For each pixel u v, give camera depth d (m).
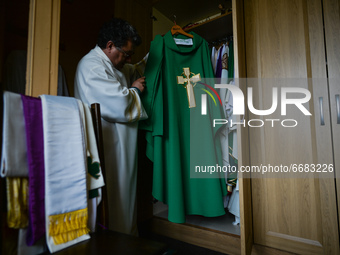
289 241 1.18
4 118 0.64
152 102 1.40
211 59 1.73
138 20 1.86
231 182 1.49
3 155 0.62
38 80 0.99
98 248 0.65
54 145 0.72
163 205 1.95
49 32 1.03
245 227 1.10
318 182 1.12
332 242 1.07
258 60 1.32
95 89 1.14
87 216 0.75
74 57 1.55
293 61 1.22
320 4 1.16
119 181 1.21
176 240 1.54
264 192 1.26
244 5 1.40
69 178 0.73
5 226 0.66
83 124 0.82
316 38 1.16
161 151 1.41
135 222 1.35
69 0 1.51
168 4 2.05
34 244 0.66
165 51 1.50
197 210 1.42
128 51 1.29
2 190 0.63
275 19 1.29
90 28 1.66
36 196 0.67
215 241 1.38
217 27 1.85
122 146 1.23
